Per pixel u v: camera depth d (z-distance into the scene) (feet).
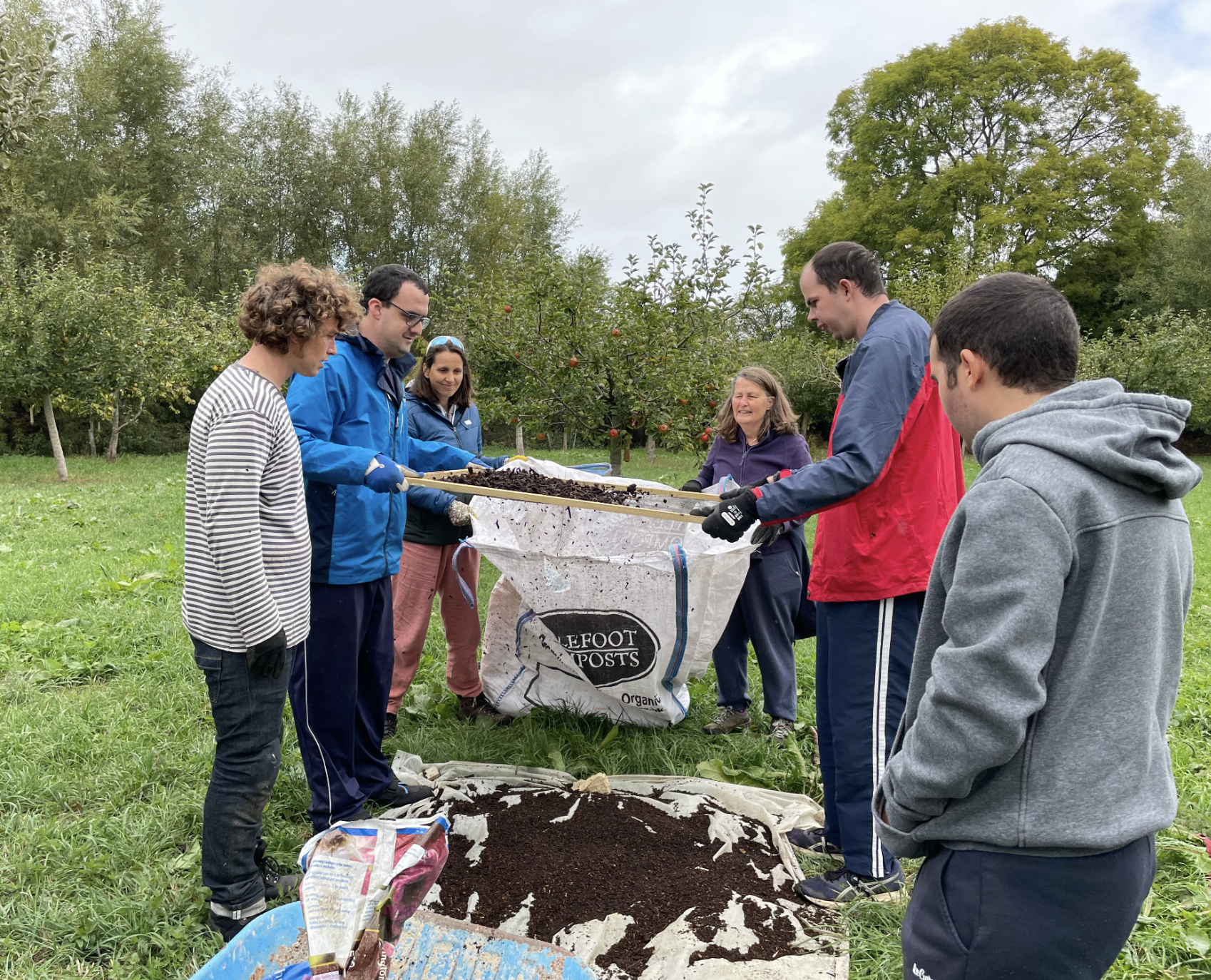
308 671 9.52
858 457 7.89
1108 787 4.14
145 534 29.25
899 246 79.05
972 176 78.02
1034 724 4.24
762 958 7.89
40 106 23.75
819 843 9.93
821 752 9.86
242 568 7.24
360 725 10.50
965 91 81.10
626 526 11.98
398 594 12.89
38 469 55.21
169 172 83.46
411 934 6.89
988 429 4.60
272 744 7.91
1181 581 4.40
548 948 6.68
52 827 9.84
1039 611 3.99
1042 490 4.10
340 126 92.79
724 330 23.07
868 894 8.77
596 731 12.77
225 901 8.03
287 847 9.77
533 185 98.12
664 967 7.65
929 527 8.36
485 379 24.09
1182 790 11.44
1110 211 83.92
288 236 90.94
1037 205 77.87
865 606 8.52
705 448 21.56
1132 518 4.19
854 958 8.01
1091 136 84.94
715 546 11.42
